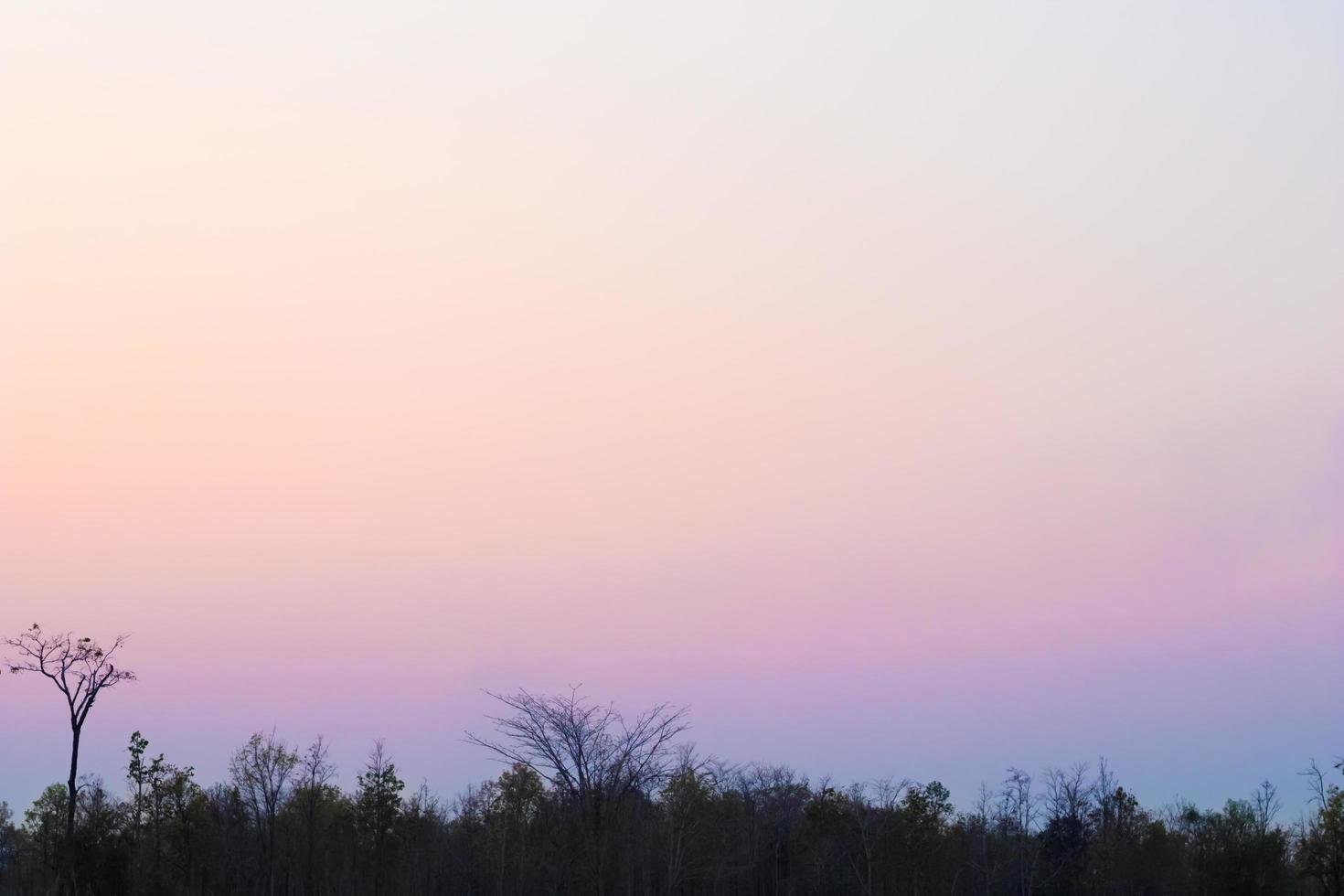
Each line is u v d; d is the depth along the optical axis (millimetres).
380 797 87938
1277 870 79375
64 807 85312
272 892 83625
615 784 67625
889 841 81625
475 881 80625
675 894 70562
